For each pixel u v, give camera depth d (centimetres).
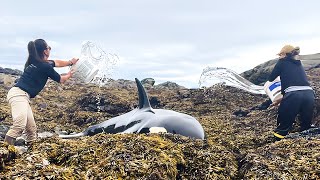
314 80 1052
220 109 845
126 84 1501
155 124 464
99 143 362
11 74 1498
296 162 331
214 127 627
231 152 384
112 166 300
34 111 827
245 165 331
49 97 1036
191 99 948
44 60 455
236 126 648
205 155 350
